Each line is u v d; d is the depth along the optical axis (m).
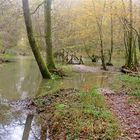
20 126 11.24
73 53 47.88
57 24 47.69
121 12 37.84
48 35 24.78
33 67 37.28
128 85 18.48
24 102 15.02
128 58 33.97
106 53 51.00
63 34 48.44
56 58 46.22
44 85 19.91
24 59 56.28
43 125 11.23
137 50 43.69
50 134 10.10
